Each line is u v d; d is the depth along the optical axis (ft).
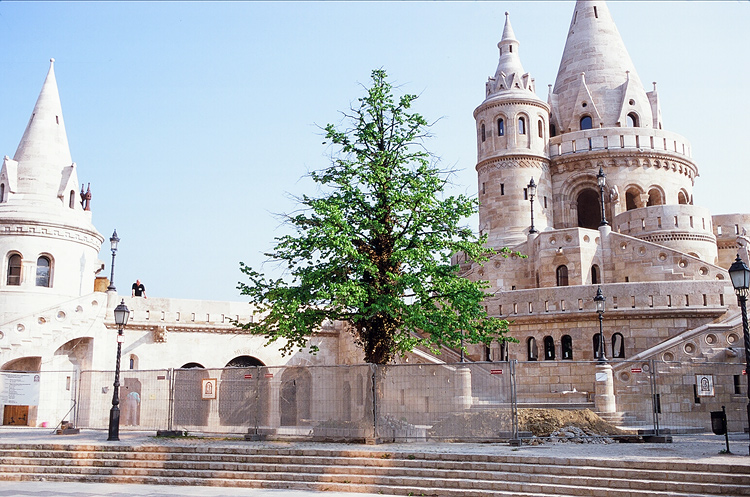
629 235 177.99
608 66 212.23
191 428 94.84
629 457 64.64
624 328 136.56
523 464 64.90
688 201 202.18
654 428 92.94
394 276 91.71
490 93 201.16
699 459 62.64
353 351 151.33
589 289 138.92
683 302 134.72
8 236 142.92
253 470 73.10
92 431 105.91
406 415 83.10
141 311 144.15
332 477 68.59
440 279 92.27
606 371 110.73
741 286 73.51
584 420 90.79
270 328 100.68
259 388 91.15
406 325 93.66
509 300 145.79
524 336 143.74
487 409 81.87
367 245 94.84
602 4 220.84
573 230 161.17
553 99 215.31
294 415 88.99
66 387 133.90
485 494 61.00
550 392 133.59
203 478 72.33
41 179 149.38
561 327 140.15
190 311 149.07
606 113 207.31
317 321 94.48
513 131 193.98
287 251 95.20
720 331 116.67
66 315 131.85
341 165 95.14
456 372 83.15
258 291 96.84
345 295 86.28
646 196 194.59
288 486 68.39
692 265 153.69
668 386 113.29
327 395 87.97
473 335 93.66
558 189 198.08
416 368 83.92
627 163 195.00
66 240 147.95
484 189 196.03
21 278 142.20
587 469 61.67
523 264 170.60
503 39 204.33
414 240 94.48
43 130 152.97
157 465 76.38
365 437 81.87
